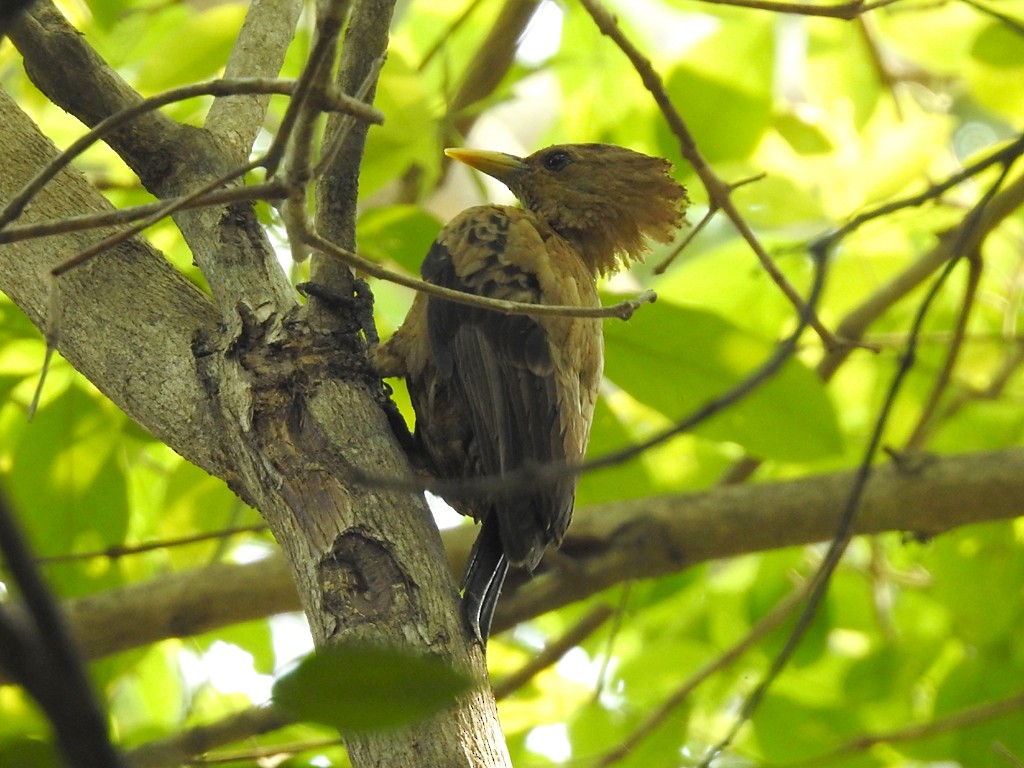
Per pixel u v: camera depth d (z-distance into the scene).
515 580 10.49
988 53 11.66
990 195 6.68
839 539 7.11
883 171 11.01
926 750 11.43
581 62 11.98
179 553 10.73
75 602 9.84
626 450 5.05
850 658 13.34
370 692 3.25
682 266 11.85
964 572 12.38
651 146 12.12
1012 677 11.98
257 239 6.66
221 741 8.95
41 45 6.89
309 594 5.57
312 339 6.28
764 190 10.86
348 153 6.73
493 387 7.71
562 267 8.43
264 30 7.62
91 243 6.52
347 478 5.80
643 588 12.82
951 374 11.09
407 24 12.99
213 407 6.12
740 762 11.36
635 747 10.91
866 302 11.48
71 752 2.45
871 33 13.02
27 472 9.84
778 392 9.02
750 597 13.42
